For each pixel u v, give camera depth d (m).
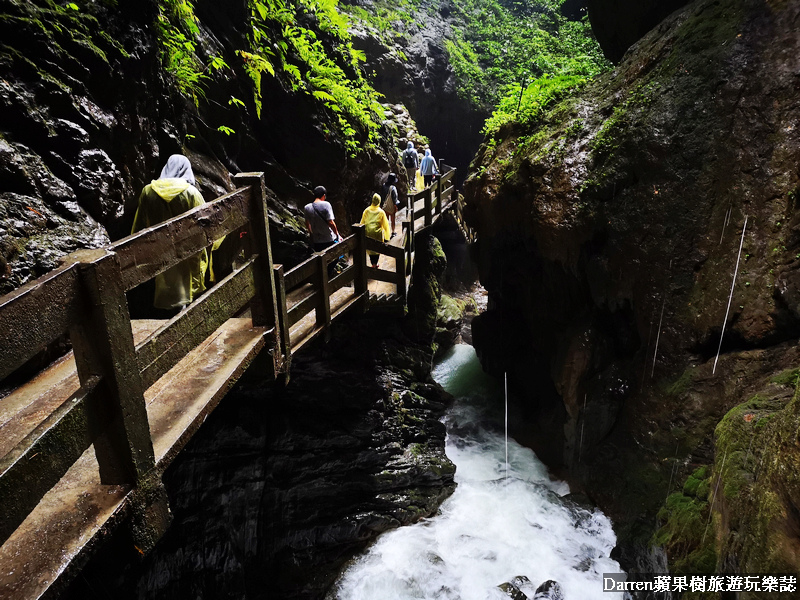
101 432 2.06
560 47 20.05
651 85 7.84
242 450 7.10
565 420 8.84
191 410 2.76
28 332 1.68
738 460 4.86
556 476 8.97
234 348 3.49
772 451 4.12
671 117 7.30
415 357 10.09
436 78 20.41
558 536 7.61
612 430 7.52
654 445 6.75
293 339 5.36
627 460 7.13
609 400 7.55
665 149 7.25
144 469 2.27
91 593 5.27
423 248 10.94
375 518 7.79
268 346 3.81
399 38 19.17
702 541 5.11
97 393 2.04
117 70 4.78
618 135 7.86
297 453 7.59
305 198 9.09
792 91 6.47
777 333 6.09
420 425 9.18
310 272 5.48
